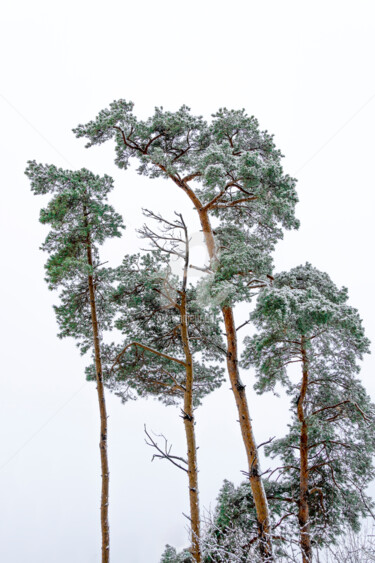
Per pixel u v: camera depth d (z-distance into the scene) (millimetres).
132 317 11133
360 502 10523
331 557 6145
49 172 10906
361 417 10508
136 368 11562
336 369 10898
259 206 11445
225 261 9352
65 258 11008
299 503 10023
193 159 12273
